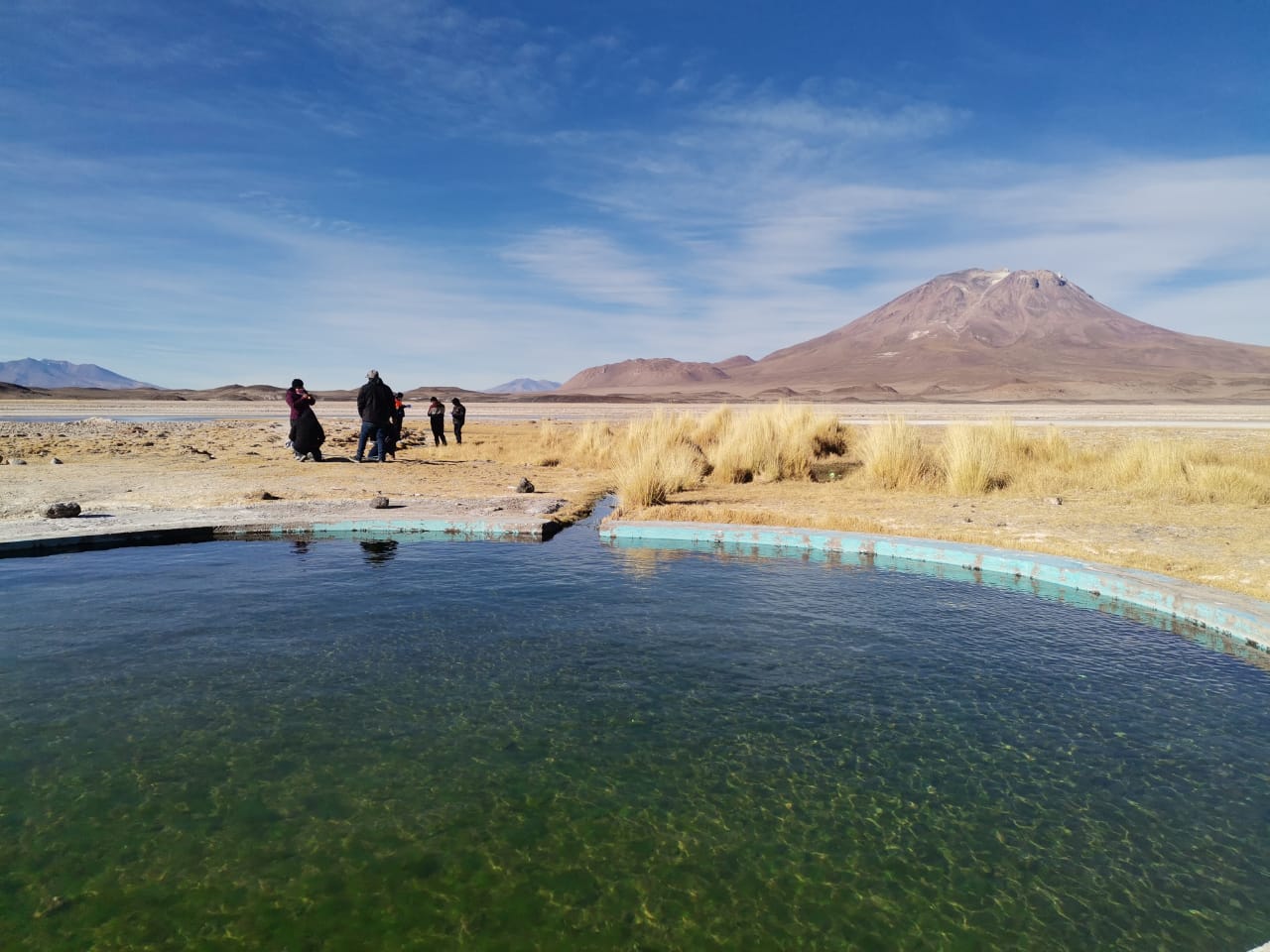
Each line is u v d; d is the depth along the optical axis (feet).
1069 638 20.92
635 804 12.69
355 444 80.02
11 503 38.99
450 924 9.90
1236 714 16.38
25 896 10.34
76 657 18.66
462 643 19.97
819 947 9.63
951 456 46.96
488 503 40.45
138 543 31.48
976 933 9.94
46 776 13.24
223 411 217.56
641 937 9.75
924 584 26.27
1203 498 40.60
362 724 15.30
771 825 12.20
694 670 18.30
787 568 28.32
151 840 11.55
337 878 10.78
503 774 13.51
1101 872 11.25
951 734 15.31
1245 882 11.05
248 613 22.31
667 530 32.63
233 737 14.70
